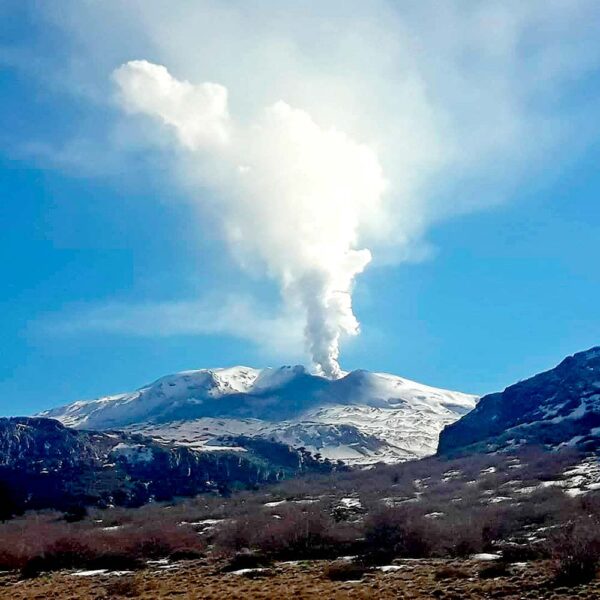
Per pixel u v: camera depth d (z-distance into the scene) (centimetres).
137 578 3575
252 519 5828
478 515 5584
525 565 3384
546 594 2580
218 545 5169
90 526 7731
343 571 3519
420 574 3356
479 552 4203
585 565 2883
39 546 5203
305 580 3353
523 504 6219
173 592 3106
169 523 6950
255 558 4216
